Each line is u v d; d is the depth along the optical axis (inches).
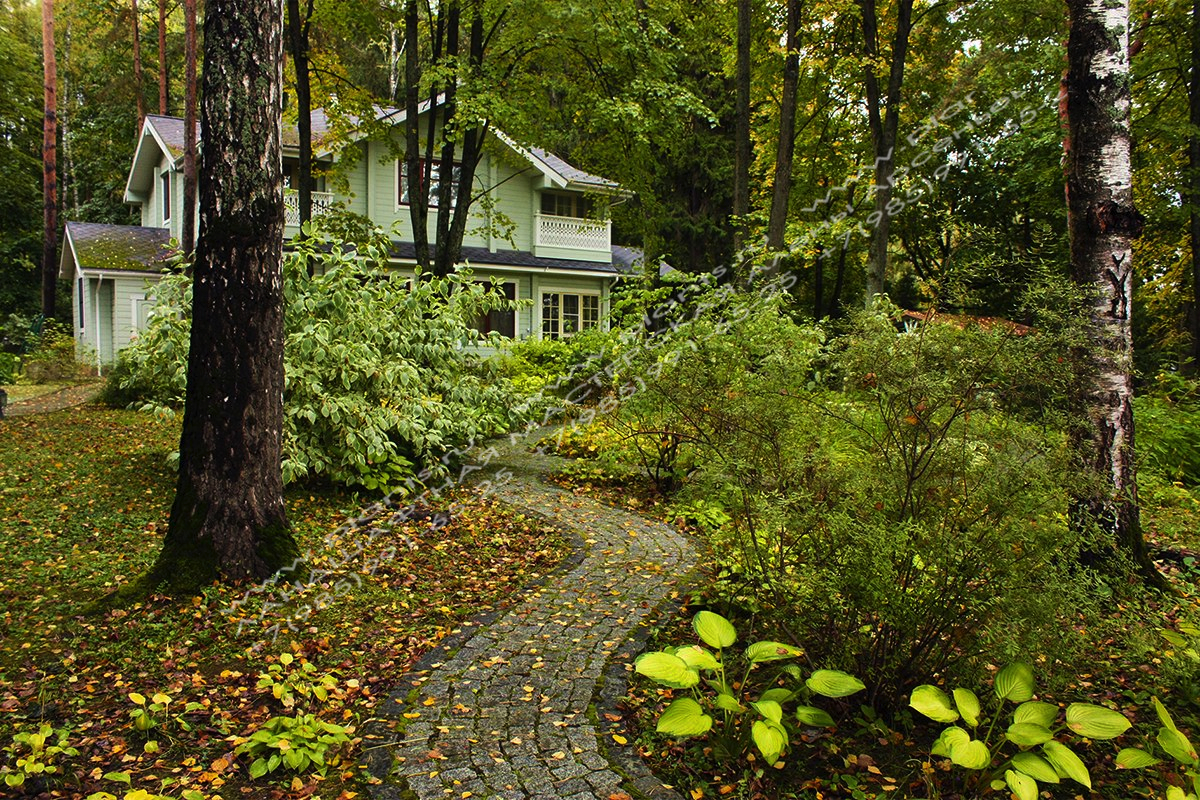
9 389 647.1
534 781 112.3
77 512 263.9
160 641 162.6
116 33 960.9
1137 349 790.5
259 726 130.2
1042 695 140.3
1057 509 117.6
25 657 154.6
